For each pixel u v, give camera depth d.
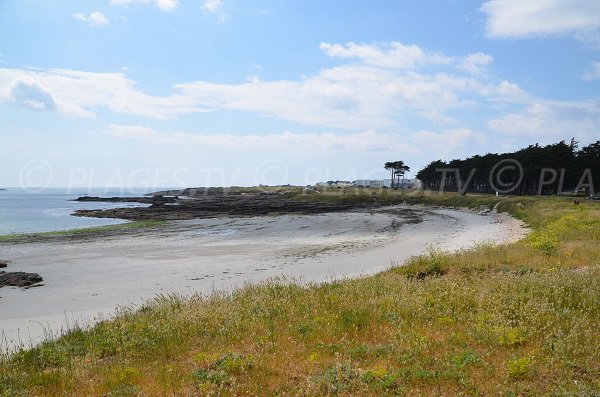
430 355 7.52
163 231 45.78
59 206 106.25
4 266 26.11
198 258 28.42
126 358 8.71
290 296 13.19
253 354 7.98
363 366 7.15
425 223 52.88
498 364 6.98
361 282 15.06
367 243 34.41
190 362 7.93
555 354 7.20
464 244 32.06
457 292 11.67
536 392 5.92
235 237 39.97
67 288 20.39
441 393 6.00
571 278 12.84
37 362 9.01
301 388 6.31
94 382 7.39
